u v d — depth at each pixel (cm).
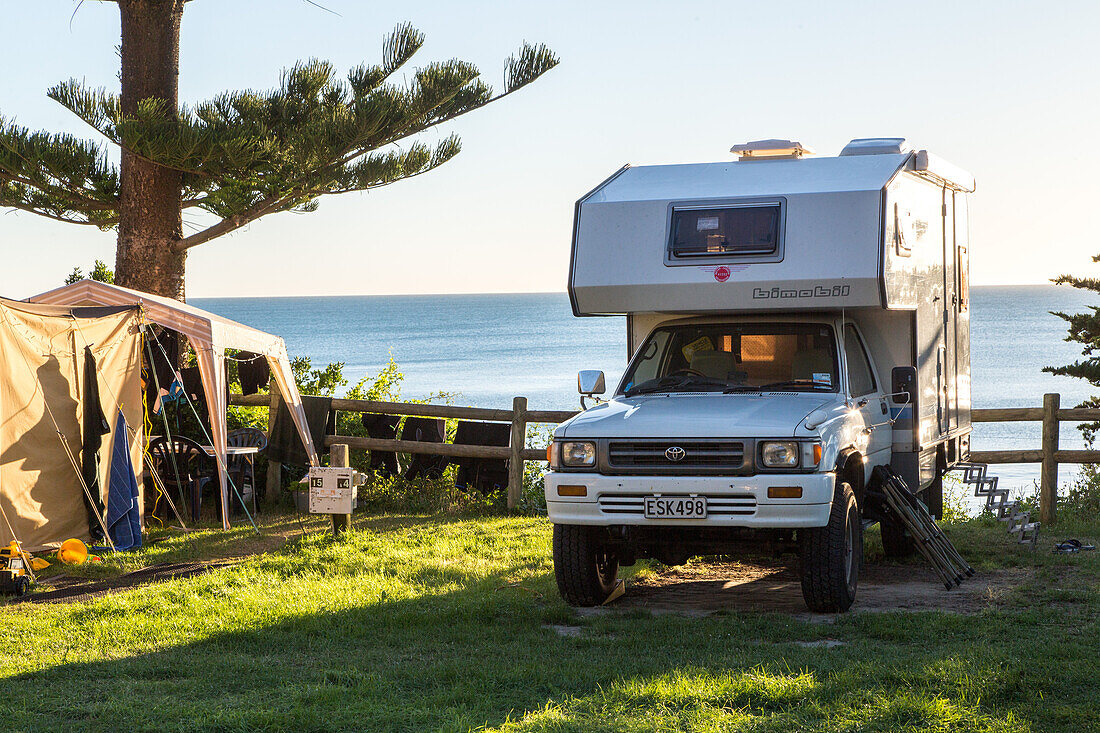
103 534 1005
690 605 773
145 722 497
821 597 714
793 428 691
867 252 760
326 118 1448
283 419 1315
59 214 1592
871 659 582
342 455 1048
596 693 535
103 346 1051
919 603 761
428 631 677
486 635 664
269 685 561
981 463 1117
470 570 873
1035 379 6175
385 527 1135
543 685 552
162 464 1230
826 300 767
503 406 4772
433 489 1284
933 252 927
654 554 773
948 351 985
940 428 955
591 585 751
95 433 1001
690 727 474
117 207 1507
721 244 786
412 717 498
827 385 788
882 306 764
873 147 881
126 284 1441
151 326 1205
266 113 1498
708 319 849
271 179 1438
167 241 1448
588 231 817
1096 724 469
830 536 707
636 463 709
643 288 798
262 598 760
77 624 698
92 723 498
